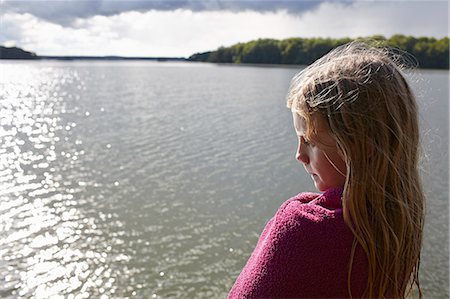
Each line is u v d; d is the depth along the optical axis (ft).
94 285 40.40
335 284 3.76
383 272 3.81
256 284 4.02
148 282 40.78
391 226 3.86
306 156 4.26
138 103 167.84
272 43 445.78
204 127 116.78
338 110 3.87
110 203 59.72
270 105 162.20
